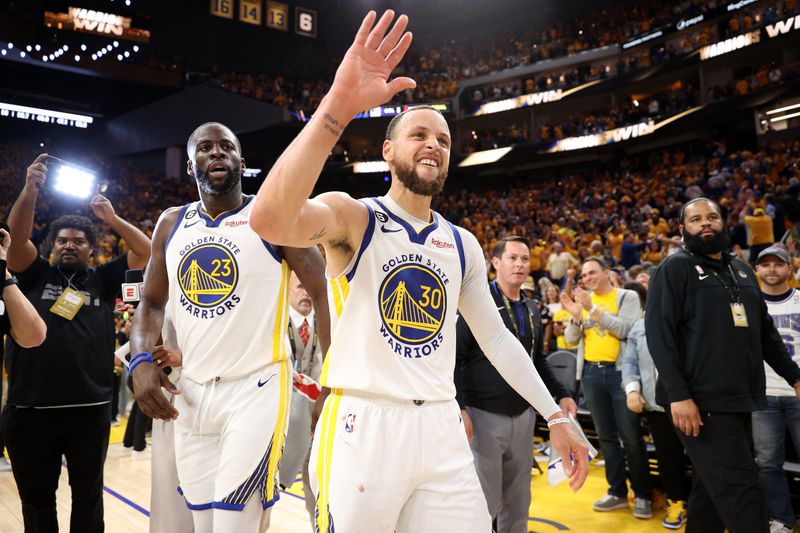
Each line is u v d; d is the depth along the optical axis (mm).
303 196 1274
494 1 26859
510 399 3098
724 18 18641
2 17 21016
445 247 1702
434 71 26047
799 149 14906
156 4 25109
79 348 2852
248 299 2268
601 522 4117
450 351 1693
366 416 1567
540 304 7246
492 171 25688
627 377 4066
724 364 2648
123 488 5027
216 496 2119
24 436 2777
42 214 17250
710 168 16562
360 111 1284
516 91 23797
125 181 23172
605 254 12391
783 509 3518
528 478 3176
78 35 22547
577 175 22328
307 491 3260
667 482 3994
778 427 3611
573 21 24359
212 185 2342
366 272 1598
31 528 2811
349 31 28531
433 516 1578
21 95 22750
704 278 2756
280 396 2281
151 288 2414
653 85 21250
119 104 27234
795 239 7527
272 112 22969
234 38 26781
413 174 1631
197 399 2246
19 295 2357
